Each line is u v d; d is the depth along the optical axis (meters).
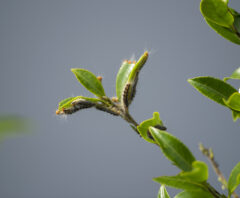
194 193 0.59
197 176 0.57
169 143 0.59
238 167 0.60
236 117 0.62
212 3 0.63
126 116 0.63
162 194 0.63
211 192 0.59
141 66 0.63
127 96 0.63
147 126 0.62
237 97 0.61
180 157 0.59
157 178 0.59
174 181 0.59
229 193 0.60
